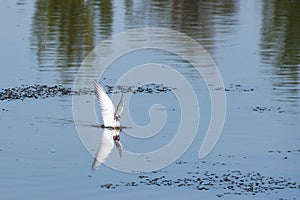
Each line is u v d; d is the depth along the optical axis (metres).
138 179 67.56
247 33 154.25
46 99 95.88
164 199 62.53
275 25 166.12
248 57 128.00
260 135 81.88
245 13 185.62
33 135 80.69
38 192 63.84
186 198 62.78
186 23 166.25
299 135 81.75
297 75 113.94
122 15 176.00
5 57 123.38
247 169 70.56
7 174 68.12
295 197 63.00
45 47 133.38
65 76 110.31
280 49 136.50
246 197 62.94
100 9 185.75
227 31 156.38
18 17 169.50
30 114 88.62
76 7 188.00
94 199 62.44
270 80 110.00
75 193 63.78
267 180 67.31
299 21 172.50
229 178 67.88
